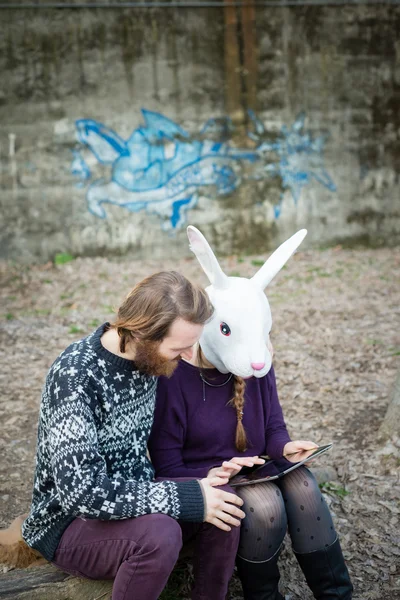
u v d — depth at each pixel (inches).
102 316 281.4
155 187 379.9
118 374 84.0
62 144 366.6
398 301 293.4
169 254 388.5
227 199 391.5
